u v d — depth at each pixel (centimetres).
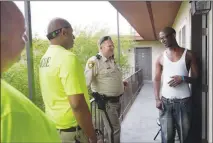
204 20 255
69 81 147
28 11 193
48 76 155
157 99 264
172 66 244
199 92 262
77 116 150
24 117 73
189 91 246
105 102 254
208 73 248
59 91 154
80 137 162
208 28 245
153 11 579
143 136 391
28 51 194
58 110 157
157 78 266
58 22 161
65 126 158
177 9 576
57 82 153
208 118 253
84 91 155
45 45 290
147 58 1381
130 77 650
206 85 256
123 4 458
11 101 72
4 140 68
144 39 1338
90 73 245
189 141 271
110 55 252
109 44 248
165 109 253
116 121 263
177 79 236
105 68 251
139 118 505
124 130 425
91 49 452
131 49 1111
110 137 260
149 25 830
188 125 246
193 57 243
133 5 471
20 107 74
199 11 236
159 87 267
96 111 266
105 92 254
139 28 902
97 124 265
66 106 156
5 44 73
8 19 72
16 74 211
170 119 250
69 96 147
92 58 250
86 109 150
